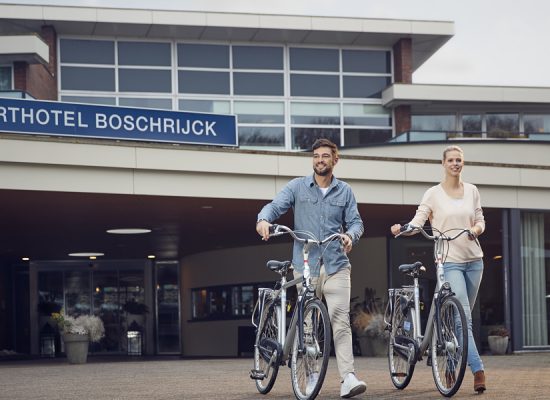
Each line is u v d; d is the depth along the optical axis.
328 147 6.81
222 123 14.64
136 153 13.53
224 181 14.19
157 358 24.50
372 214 16.75
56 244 22.41
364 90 27.86
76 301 27.86
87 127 13.82
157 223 18.05
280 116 27.11
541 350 16.47
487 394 6.84
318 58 27.61
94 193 13.46
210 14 25.92
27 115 13.45
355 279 21.20
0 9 24.92
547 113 30.23
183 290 28.05
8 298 27.38
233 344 25.00
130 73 26.33
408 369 7.32
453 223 7.21
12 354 25.59
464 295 7.07
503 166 16.19
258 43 27.17
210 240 22.42
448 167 7.27
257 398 6.91
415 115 29.91
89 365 14.25
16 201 14.21
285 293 6.87
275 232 6.55
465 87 28.05
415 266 7.29
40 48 23.80
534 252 16.64
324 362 6.13
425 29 27.55
